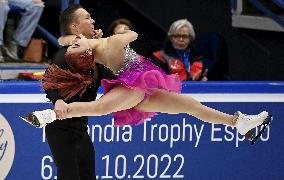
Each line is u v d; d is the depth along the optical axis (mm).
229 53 20234
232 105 13734
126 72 10672
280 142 14102
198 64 15773
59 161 11320
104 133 13297
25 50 17781
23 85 12797
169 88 11273
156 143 13531
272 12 18453
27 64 17297
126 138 13398
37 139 12977
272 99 13914
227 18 20281
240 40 20062
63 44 11164
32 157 13008
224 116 11492
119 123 11359
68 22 11266
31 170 13031
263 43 19625
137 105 11156
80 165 11492
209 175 13844
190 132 13648
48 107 12930
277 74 19391
